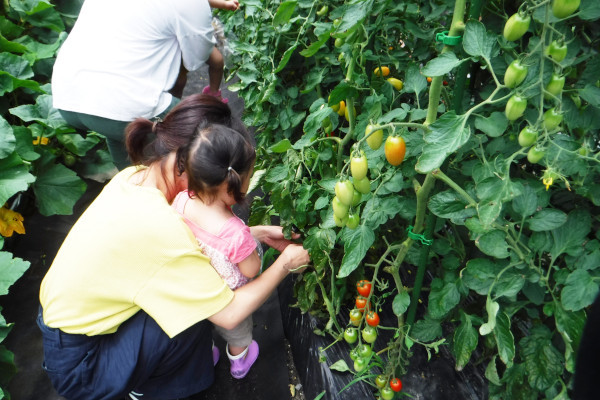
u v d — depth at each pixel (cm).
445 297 128
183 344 151
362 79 136
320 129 169
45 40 324
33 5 309
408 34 166
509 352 110
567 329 107
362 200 133
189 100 131
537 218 107
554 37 97
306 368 186
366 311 143
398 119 127
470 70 129
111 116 217
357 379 150
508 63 109
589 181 108
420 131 120
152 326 145
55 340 140
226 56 343
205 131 124
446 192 112
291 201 164
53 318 136
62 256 137
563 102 104
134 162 144
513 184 93
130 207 132
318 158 158
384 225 172
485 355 152
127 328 145
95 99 213
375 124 115
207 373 172
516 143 114
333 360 174
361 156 103
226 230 142
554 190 119
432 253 142
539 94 94
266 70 190
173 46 228
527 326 147
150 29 213
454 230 145
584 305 102
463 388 161
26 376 199
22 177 220
